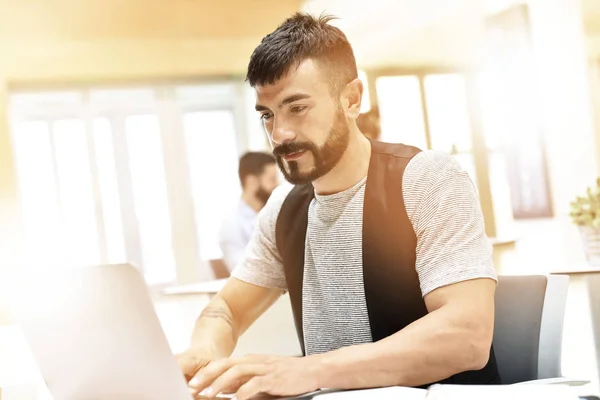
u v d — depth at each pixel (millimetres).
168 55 7328
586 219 2289
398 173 1347
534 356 1439
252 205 4008
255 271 1573
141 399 1003
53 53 6926
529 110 6000
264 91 1288
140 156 8227
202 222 8617
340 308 1402
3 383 1436
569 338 2197
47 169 7715
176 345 2635
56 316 1011
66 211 7836
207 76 8508
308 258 1460
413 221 1313
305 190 1501
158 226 8344
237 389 1097
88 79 7691
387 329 1349
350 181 1381
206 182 8641
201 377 1119
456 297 1179
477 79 6488
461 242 1234
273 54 1269
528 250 3131
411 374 1110
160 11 7141
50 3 6773
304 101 1268
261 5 7395
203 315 1532
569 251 2818
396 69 7145
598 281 2105
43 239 7723
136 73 7348
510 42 6137
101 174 8008
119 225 8117
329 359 1104
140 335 960
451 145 6773
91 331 991
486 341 1148
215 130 8680
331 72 1288
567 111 5605
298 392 1069
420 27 6938
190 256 8484
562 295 1437
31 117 7586
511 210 6156
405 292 1331
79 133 7871
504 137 6312
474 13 6461
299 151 1292
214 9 7289
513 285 1484
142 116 8227
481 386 958
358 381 1096
